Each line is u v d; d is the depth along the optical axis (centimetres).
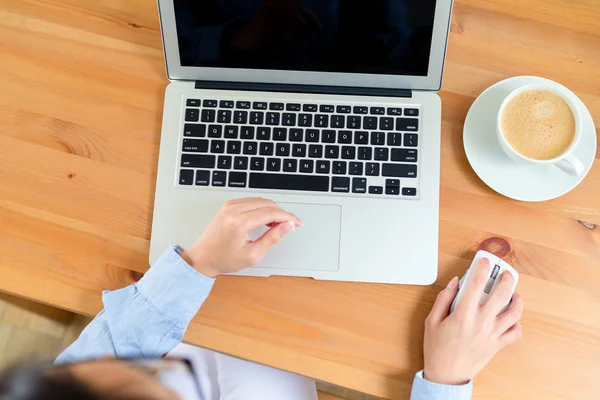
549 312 68
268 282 69
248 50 71
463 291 66
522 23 77
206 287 66
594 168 72
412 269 69
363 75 72
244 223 65
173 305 66
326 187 71
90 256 71
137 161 74
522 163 68
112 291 68
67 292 70
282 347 68
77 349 66
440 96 75
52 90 76
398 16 66
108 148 74
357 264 69
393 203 70
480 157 71
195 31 69
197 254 67
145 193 73
